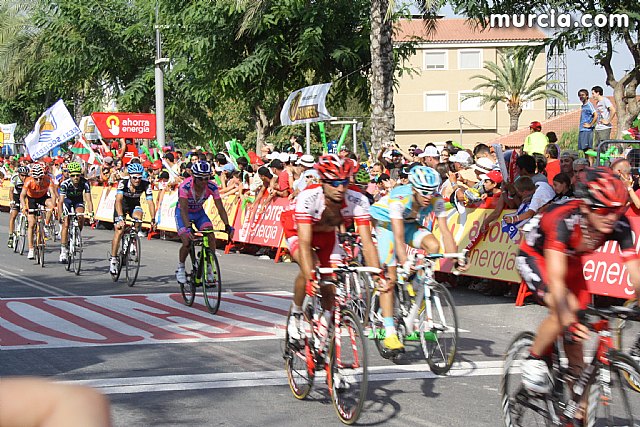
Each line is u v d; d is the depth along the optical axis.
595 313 3.80
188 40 25.44
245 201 15.97
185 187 9.34
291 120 17.78
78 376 6.18
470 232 10.77
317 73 26.30
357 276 7.45
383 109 16.05
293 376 5.64
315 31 23.94
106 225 22.78
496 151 10.71
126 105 31.34
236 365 6.58
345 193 5.34
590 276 8.82
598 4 16.83
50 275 12.98
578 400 3.97
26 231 16.34
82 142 26.12
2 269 13.81
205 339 7.68
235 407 5.34
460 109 52.09
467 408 5.32
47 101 43.69
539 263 4.32
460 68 51.84
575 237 3.93
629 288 8.33
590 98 13.82
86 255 15.82
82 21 32.34
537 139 12.74
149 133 26.88
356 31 25.66
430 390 5.81
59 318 8.91
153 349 7.22
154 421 5.00
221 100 28.16
